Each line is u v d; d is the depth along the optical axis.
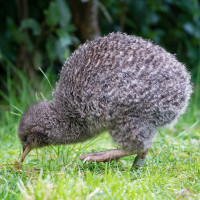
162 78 5.82
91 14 10.59
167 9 11.87
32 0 11.40
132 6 11.61
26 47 10.48
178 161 6.43
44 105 6.71
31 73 10.66
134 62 5.87
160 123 6.00
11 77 11.65
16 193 5.04
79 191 4.80
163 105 5.85
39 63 10.57
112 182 5.21
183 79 6.01
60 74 6.66
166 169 6.07
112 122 6.06
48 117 6.59
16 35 10.38
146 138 6.00
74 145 6.93
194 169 6.01
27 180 5.55
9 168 6.12
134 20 11.77
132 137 5.96
